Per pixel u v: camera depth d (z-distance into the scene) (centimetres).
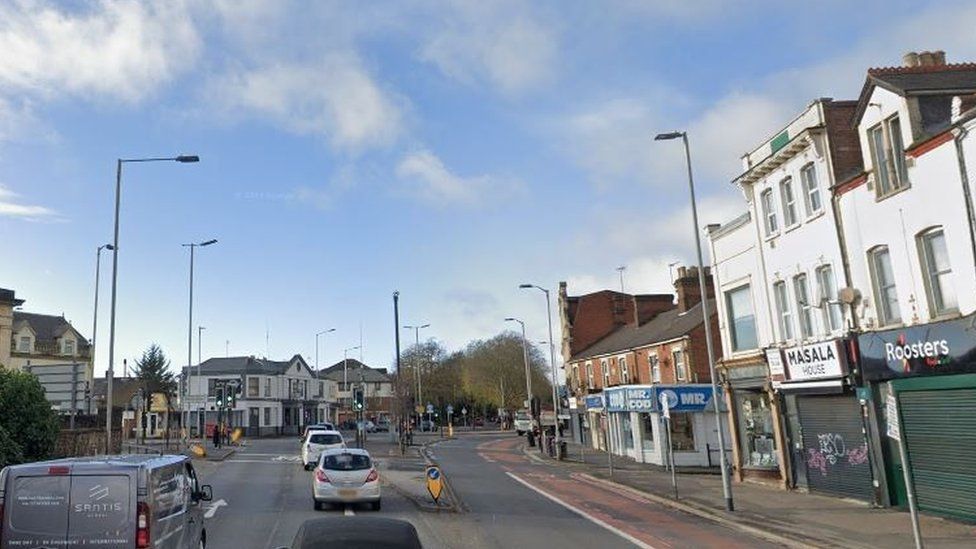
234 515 1928
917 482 1848
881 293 1992
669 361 4150
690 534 1705
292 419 9025
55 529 903
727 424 3784
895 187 1912
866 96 1997
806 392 2302
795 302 2391
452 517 1962
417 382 10138
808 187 2328
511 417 10344
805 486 2375
